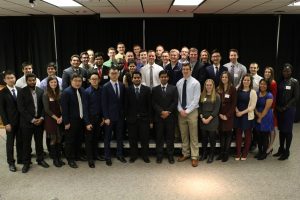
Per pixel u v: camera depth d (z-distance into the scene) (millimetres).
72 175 3867
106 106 4102
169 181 3666
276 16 6832
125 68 4840
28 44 7078
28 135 3941
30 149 4023
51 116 3988
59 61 7117
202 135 4285
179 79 4438
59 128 4086
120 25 7012
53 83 3979
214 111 4141
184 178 3748
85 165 4207
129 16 6766
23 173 3934
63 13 6539
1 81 4250
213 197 3268
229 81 4191
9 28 6977
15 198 3279
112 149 4773
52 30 7023
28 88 3902
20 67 7137
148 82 4535
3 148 5000
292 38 6930
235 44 7023
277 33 6930
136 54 5418
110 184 3598
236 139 4332
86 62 5008
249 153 4664
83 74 4676
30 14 6625
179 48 7074
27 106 3902
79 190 3449
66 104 3949
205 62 4621
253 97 4176
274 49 6992
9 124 3932
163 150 4609
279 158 4363
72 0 4652
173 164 4215
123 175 3855
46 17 6938
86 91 4102
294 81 4238
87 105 4070
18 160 4281
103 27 7008
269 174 3854
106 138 4191
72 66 4617
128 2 4906
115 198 3258
